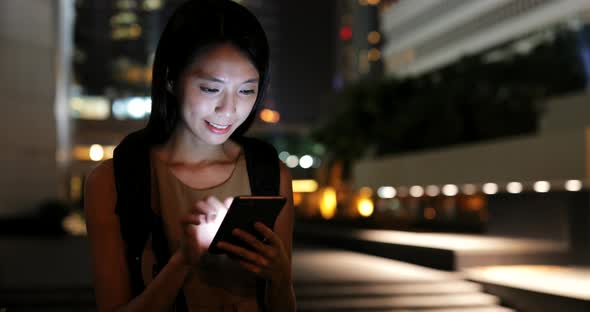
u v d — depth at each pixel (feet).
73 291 37.93
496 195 64.95
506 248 48.06
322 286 41.32
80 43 311.88
